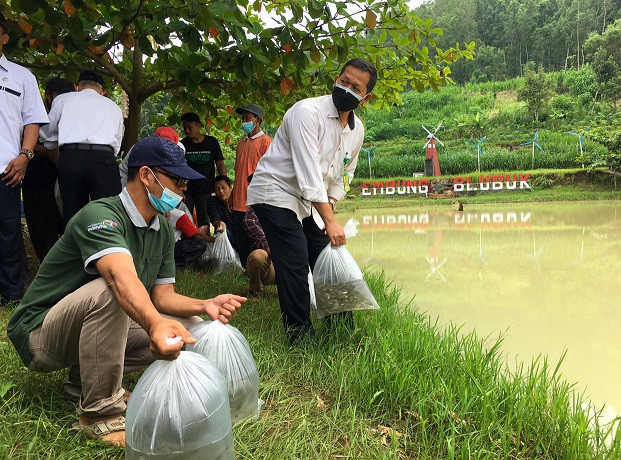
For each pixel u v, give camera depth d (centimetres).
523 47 9062
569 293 575
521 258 822
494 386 265
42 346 212
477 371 286
